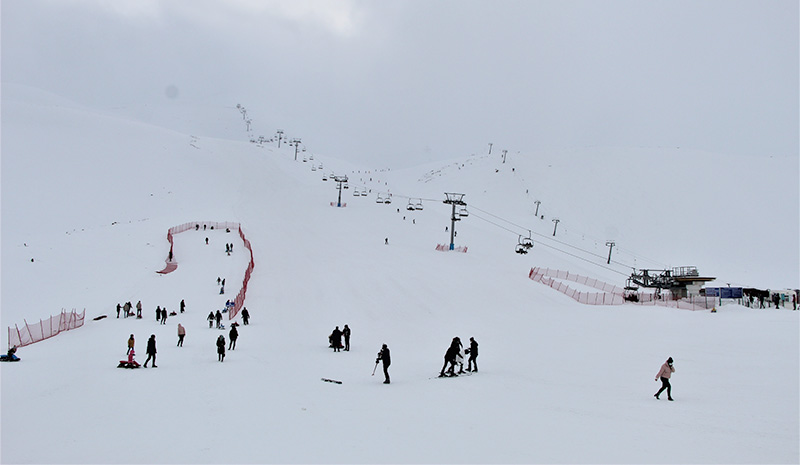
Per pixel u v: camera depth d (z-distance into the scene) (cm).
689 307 4703
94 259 5653
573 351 2847
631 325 3775
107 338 3119
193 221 8162
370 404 1688
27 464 1105
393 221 9550
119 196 10362
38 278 4881
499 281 5597
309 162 17162
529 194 14150
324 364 2544
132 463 1099
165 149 13538
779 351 2581
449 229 9231
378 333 3519
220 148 15375
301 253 6406
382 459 1115
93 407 1636
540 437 1284
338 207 10644
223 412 1570
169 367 2367
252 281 5012
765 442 1218
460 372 2288
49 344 2975
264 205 10431
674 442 1224
